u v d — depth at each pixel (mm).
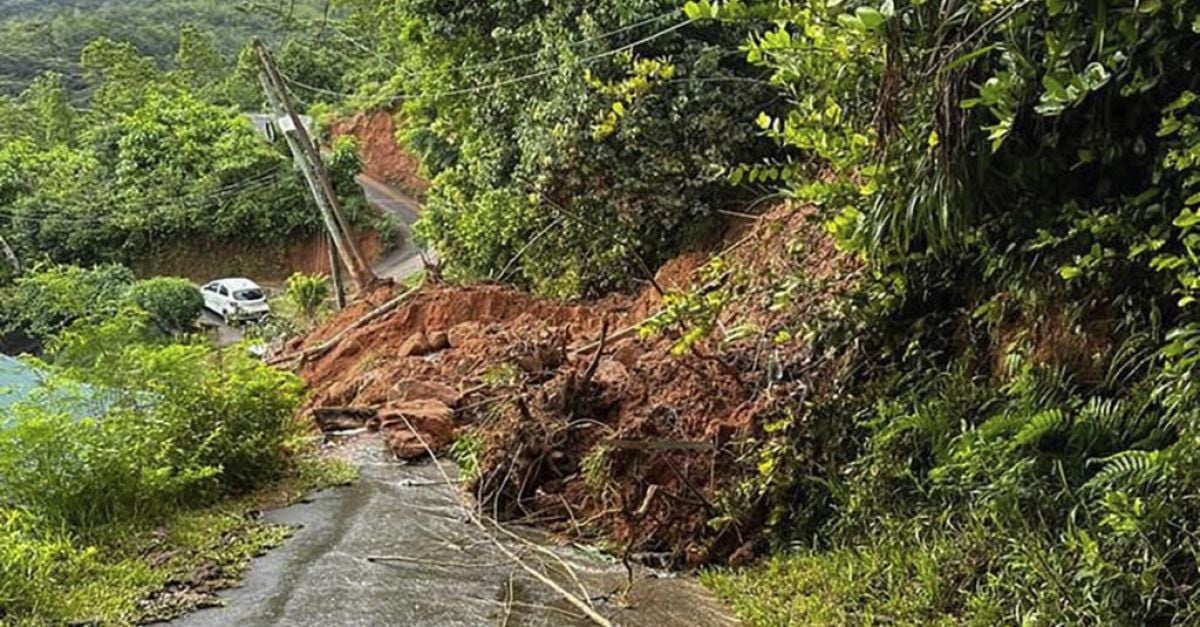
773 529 5008
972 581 3873
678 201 9898
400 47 29438
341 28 36938
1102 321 4117
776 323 5945
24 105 38000
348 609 4504
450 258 14086
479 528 5766
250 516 5977
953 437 4383
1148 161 3922
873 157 4449
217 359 7371
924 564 4031
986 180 4219
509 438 6156
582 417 6230
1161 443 3561
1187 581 3193
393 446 7574
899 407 4750
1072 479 3783
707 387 5879
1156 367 3744
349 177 29672
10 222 27719
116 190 29594
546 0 10766
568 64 9758
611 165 9820
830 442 5047
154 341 6848
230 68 43969
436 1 12367
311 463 7191
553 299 11234
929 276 5043
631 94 7465
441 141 18812
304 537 5594
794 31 5828
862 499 4637
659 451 5414
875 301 5113
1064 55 3631
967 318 4883
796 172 5129
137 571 4820
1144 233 3770
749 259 7219
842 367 5242
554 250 11484
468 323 10820
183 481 5727
